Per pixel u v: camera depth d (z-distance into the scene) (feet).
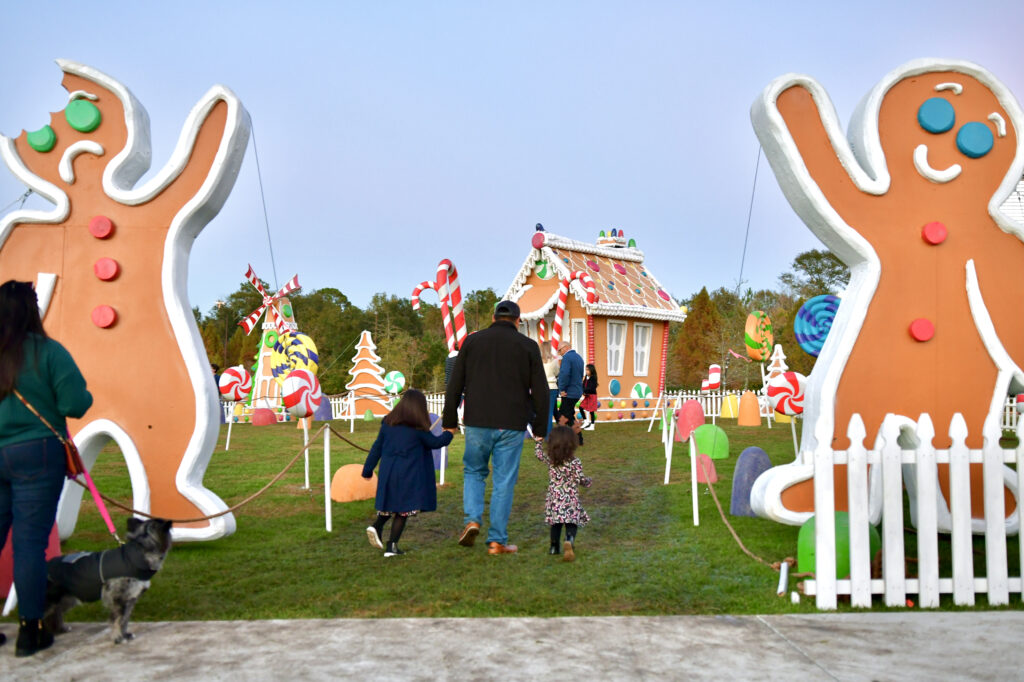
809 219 22.99
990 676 11.94
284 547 22.11
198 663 12.73
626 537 23.52
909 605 15.80
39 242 21.44
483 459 22.35
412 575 18.95
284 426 69.87
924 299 22.72
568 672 12.21
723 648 13.29
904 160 22.90
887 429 15.98
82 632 14.38
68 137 21.48
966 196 22.91
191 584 18.01
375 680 11.93
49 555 16.76
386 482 21.22
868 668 12.32
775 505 22.17
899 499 15.83
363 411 84.28
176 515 21.17
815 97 22.75
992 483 15.99
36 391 13.60
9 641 13.97
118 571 13.47
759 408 68.85
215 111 21.43
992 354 22.49
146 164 22.30
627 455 43.75
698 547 21.67
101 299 21.38
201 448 21.17
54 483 13.65
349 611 15.81
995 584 15.85
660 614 15.48
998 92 22.89
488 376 21.94
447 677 12.04
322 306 159.22
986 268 22.88
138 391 21.20
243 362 137.39
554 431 21.16
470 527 21.57
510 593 17.15
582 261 75.66
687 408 46.14
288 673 12.25
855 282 23.08
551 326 72.08
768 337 53.98
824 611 15.53
